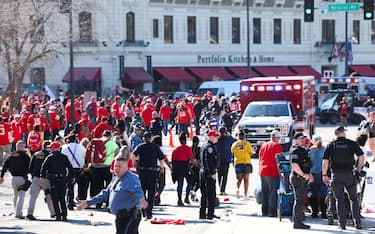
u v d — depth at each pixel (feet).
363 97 325.01
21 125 182.39
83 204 66.18
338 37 465.06
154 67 405.59
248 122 187.52
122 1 391.65
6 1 200.23
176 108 259.60
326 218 101.09
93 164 114.21
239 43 433.48
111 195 65.00
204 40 422.00
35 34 210.38
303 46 455.63
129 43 394.52
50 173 102.06
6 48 205.05
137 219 65.00
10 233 92.94
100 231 93.71
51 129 192.13
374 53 476.95
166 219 103.24
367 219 97.19
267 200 104.37
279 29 447.83
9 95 210.18
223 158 129.90
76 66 381.19
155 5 404.16
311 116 215.10
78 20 291.58
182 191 128.98
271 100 197.77
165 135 252.42
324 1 456.45
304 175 90.58
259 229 92.38
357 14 468.34
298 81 195.72
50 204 106.63
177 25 412.57
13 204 122.31
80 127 156.66
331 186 90.17
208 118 247.29
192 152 121.19
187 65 416.46
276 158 101.40
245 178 126.62
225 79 418.31
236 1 427.74
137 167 103.24
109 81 388.16
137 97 310.24
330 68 469.98
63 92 346.95
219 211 113.09
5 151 166.71
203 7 419.95
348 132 266.77
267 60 442.91
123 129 127.85
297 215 91.76
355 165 94.02
